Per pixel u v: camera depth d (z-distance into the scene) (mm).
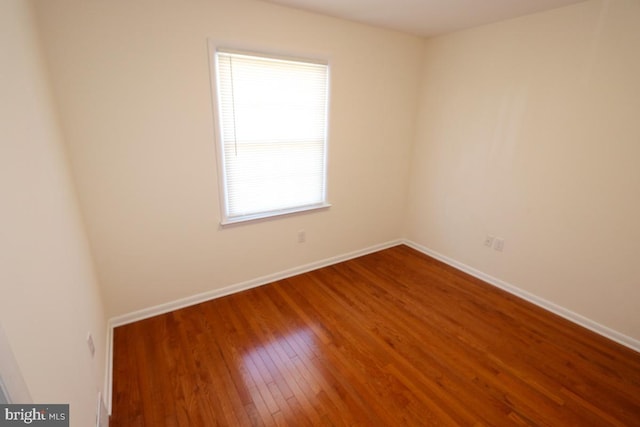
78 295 1361
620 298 2080
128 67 1826
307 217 2912
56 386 907
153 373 1777
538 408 1601
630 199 1968
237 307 2438
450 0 2086
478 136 2791
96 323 1693
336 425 1494
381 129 3115
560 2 2057
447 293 2701
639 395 1683
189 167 2182
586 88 2068
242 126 2334
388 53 2893
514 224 2631
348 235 3279
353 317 2338
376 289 2750
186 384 1708
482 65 2664
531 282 2576
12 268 733
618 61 1911
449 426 1496
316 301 2545
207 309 2402
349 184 3088
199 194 2275
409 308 2467
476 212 2926
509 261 2715
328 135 2773
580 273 2262
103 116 1820
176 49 1938
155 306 2309
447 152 3096
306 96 2555
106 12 1702
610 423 1522
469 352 1990
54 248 1120
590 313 2238
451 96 2963
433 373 1817
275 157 2561
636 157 1911
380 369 1841
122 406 1570
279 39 2273
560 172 2279
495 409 1592
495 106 2619
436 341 2090
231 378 1755
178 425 1479
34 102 1191
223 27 2049
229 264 2572
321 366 1857
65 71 1665
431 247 3467
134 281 2182
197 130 2141
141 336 2078
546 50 2238
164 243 2229
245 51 2162
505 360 1926
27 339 761
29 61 1229
